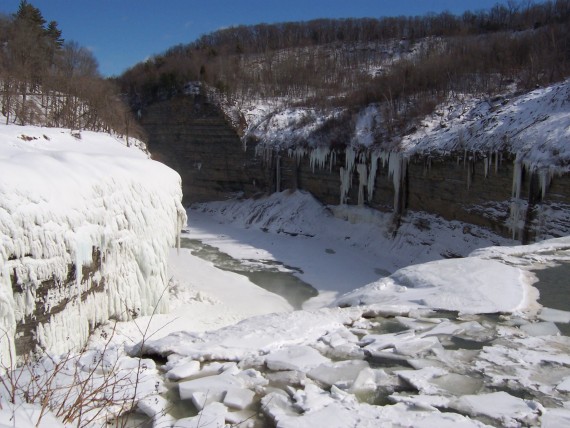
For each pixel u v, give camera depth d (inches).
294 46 2593.5
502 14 2503.7
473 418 155.6
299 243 1180.5
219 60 2038.6
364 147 1212.5
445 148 993.5
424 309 251.0
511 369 187.5
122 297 577.6
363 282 920.3
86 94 1370.6
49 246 447.8
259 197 1493.6
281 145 1443.2
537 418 153.8
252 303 757.9
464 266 313.0
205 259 1063.0
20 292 426.0
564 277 298.7
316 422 149.9
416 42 2432.3
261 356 199.8
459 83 1285.7
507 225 850.8
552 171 763.4
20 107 1155.3
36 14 2100.1
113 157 629.3
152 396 168.9
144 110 1813.5
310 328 227.0
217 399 168.9
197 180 1676.9
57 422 134.4
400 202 1098.1
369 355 202.5
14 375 174.4
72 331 486.9
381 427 147.6
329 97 1628.9
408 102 1293.1
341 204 1278.3
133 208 592.1
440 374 183.6
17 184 431.5
